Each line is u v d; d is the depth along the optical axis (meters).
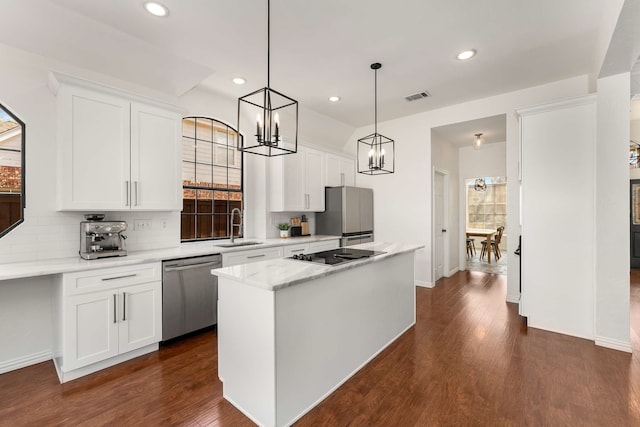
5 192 2.41
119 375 2.30
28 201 2.46
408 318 3.19
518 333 3.01
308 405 1.93
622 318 2.63
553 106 2.94
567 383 2.15
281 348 1.75
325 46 2.83
